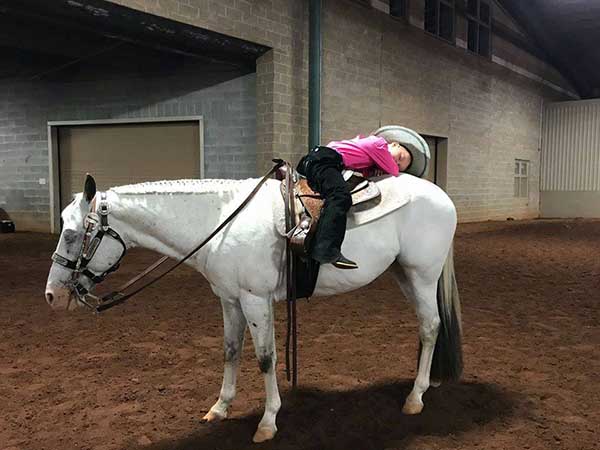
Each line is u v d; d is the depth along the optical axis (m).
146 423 3.28
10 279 7.65
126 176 12.08
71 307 2.85
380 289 7.14
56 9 7.24
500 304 6.27
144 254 9.97
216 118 10.91
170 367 4.25
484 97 17.59
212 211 2.96
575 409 3.45
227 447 2.99
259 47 9.75
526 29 19.67
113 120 11.91
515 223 17.27
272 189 3.06
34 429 3.21
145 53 10.51
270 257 2.90
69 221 2.82
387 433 3.15
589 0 17.58
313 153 3.08
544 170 22.09
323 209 2.89
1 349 4.68
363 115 12.34
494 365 4.25
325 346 4.75
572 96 24.98
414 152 3.60
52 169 12.69
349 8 11.63
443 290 3.52
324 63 11.08
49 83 12.41
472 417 3.35
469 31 16.94
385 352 4.59
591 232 14.51
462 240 12.66
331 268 3.08
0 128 13.12
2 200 13.45
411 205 3.28
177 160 11.55
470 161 17.17
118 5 7.39
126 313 5.87
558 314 5.81
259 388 3.82
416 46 14.02
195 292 6.89
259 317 2.94
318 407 3.49
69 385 3.88
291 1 10.19
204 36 8.81
